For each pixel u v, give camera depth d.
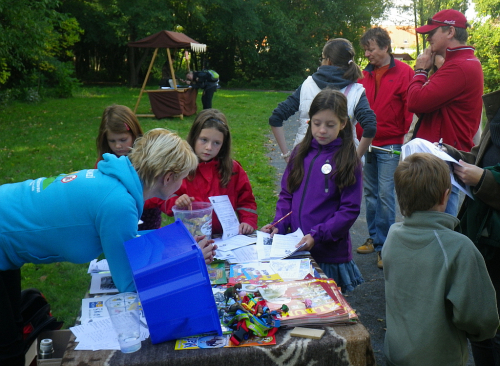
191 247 1.50
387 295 1.86
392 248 1.81
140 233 1.86
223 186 2.61
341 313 1.54
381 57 3.76
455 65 2.88
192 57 29.55
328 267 2.44
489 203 1.99
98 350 1.43
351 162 2.36
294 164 2.55
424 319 1.69
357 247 4.39
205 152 2.50
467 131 3.03
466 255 1.61
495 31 16.80
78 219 1.61
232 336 1.44
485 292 1.60
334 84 3.22
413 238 1.73
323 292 1.70
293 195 2.56
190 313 1.45
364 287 3.55
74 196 1.62
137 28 23.14
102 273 1.97
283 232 2.54
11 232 1.67
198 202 2.29
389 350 1.84
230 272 1.96
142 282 1.45
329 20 28.02
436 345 1.68
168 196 1.79
